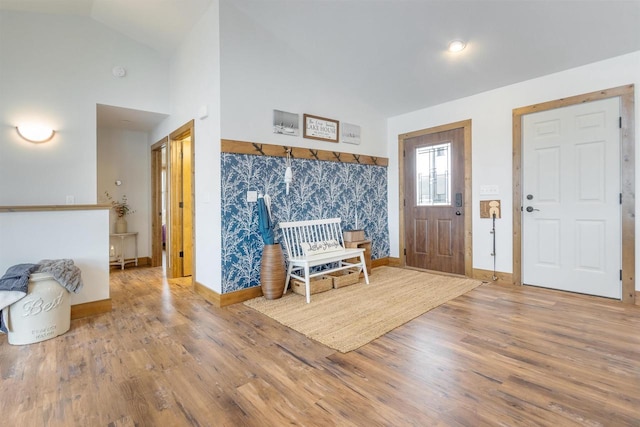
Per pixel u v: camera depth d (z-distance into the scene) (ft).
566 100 10.82
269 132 11.23
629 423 4.64
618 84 9.84
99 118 14.39
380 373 6.10
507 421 4.72
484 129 12.86
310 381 5.86
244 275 10.62
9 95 10.73
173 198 13.97
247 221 10.67
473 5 8.82
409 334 7.85
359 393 5.48
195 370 6.26
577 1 8.20
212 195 10.58
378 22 10.02
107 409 5.09
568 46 9.78
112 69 12.58
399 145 15.88
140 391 5.57
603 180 10.18
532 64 10.82
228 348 7.19
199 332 8.07
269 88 11.21
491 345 7.18
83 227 9.18
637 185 9.56
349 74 12.96
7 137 10.73
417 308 9.68
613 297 10.08
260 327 8.37
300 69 12.16
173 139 13.84
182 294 11.44
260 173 10.98
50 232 8.68
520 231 11.98
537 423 4.67
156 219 16.72
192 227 11.94
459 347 7.11
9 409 5.08
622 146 9.79
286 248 11.55
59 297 7.86
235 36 10.28
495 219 12.59
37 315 7.47
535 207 11.62
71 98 11.78
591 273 10.48
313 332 8.02
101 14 11.69
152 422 4.79
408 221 15.61
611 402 5.12
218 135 10.11
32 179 11.11
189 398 5.37
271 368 6.32
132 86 13.03
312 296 10.98
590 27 8.97
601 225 10.25
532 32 9.46
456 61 11.29
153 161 16.58
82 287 8.48
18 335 7.32
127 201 16.74
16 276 7.36
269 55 11.18
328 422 4.77
